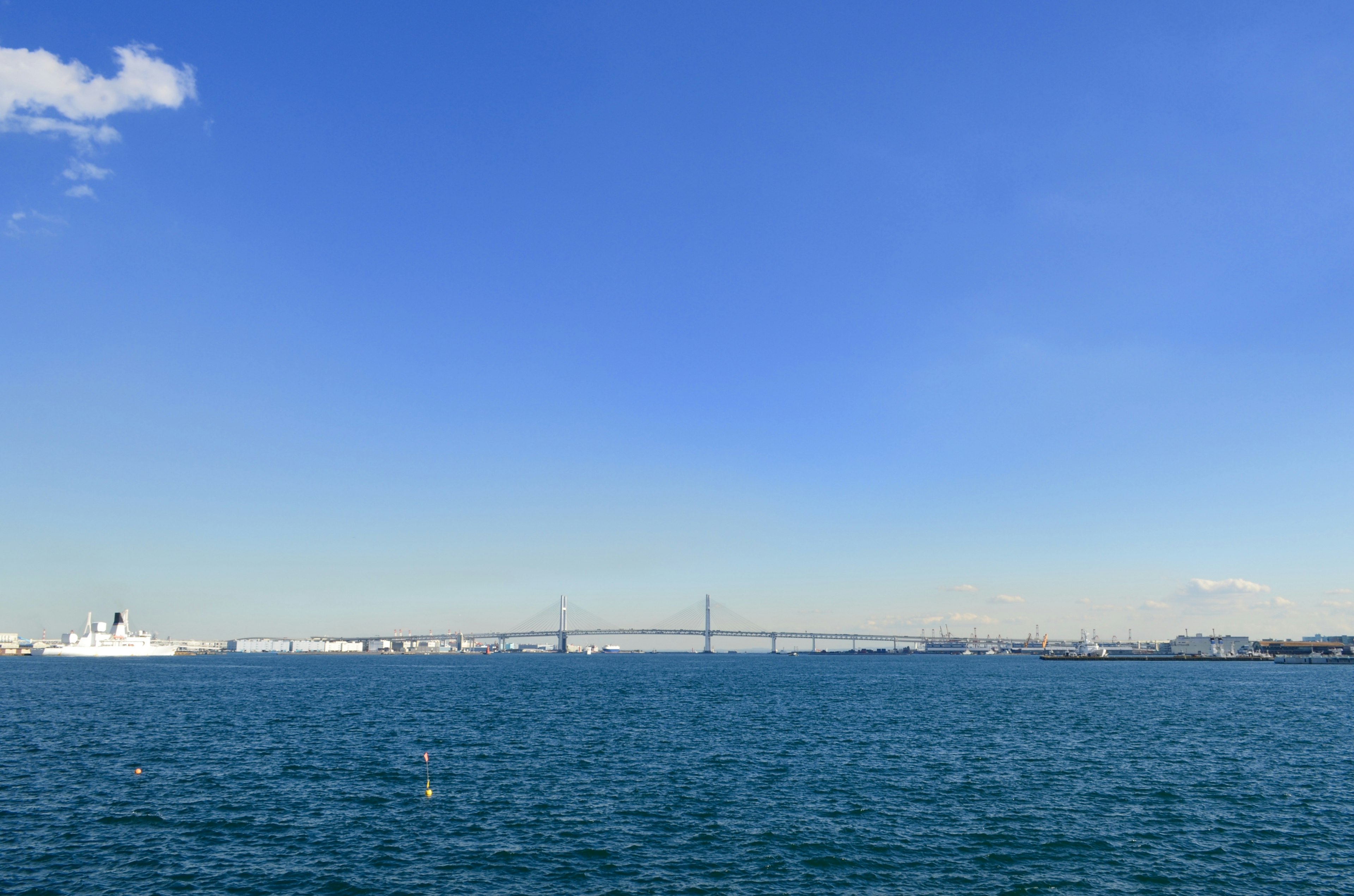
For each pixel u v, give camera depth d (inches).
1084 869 1456.7
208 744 2800.2
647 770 2348.7
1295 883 1393.9
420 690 5890.8
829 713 4128.9
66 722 3425.2
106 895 1304.1
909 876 1414.9
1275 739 3093.0
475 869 1440.7
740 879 1396.4
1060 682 7741.1
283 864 1461.6
